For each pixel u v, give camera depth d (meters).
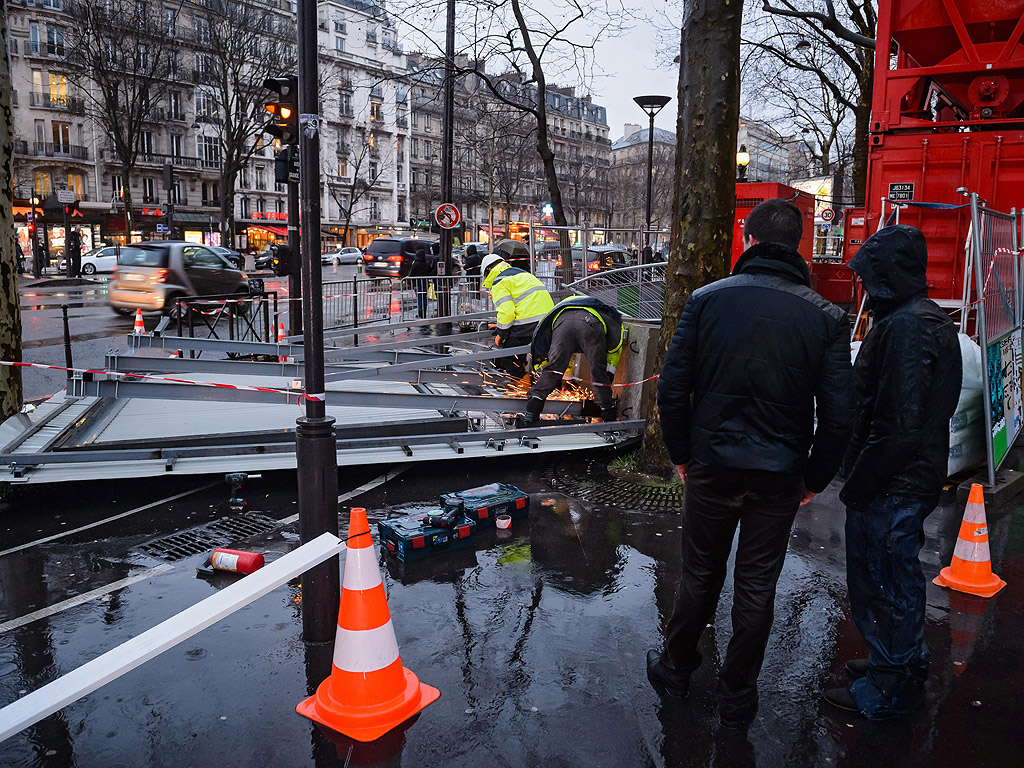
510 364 9.38
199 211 59.59
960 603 4.17
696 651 3.19
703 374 2.80
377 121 71.88
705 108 5.93
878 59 8.54
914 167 8.30
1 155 6.30
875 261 3.06
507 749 2.87
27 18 49.28
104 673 2.24
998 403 6.27
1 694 3.21
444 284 13.23
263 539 5.04
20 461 5.68
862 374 3.15
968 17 8.09
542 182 76.88
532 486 6.38
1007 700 3.24
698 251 6.15
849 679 3.40
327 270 45.19
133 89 41.81
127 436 6.77
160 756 2.80
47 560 4.68
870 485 3.04
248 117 45.53
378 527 5.30
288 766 2.76
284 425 7.34
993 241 6.41
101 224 51.34
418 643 3.66
